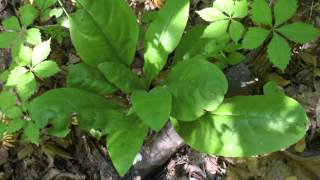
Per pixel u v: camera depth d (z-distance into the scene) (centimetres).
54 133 31
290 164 37
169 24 33
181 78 31
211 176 37
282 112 30
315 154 36
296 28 33
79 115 31
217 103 29
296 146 37
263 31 33
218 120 31
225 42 34
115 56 34
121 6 33
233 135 30
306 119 29
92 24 32
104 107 33
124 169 29
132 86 34
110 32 33
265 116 30
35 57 35
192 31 36
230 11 34
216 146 31
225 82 29
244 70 37
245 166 37
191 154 38
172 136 35
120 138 31
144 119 28
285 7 33
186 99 30
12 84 35
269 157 37
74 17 32
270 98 31
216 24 34
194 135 32
